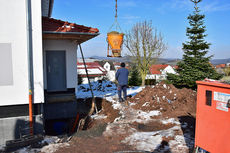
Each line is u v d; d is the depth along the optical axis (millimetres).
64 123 8453
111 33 6691
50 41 8734
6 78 5938
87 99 11781
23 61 6059
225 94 3127
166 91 9805
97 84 17500
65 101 8352
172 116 7043
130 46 26516
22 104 6219
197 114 3688
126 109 8445
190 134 5230
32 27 6051
